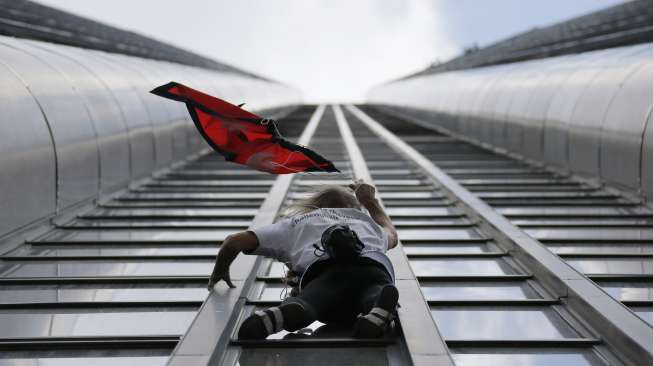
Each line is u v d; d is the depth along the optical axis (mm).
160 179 14875
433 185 13914
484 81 26078
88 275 6707
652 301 5785
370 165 17469
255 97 34375
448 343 4922
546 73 18562
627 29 22500
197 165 17672
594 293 5500
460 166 17406
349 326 4852
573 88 15516
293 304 4191
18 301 5809
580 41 25641
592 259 7488
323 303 4277
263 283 6363
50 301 5809
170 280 6469
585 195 12164
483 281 6746
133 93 14398
